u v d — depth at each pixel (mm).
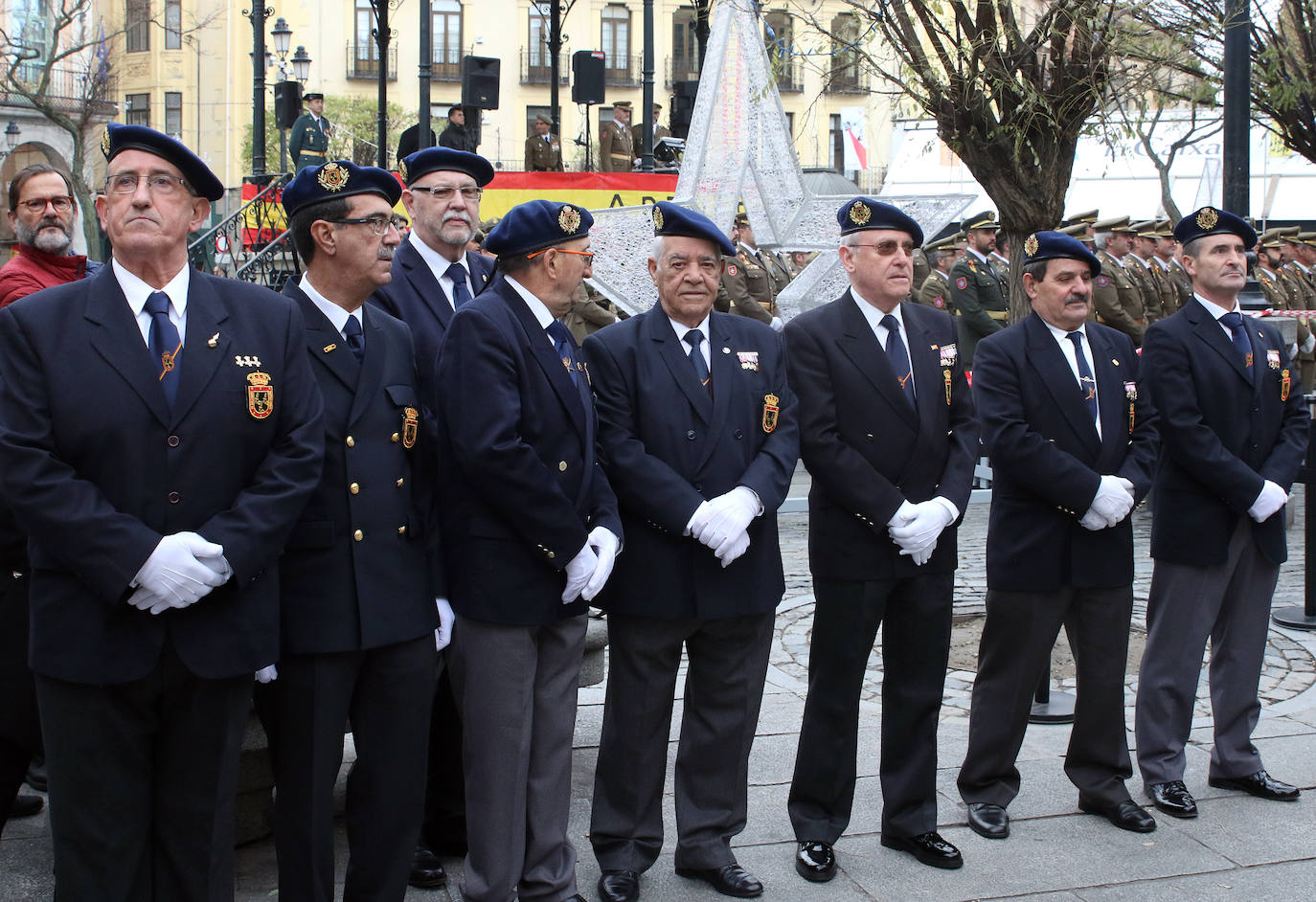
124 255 3006
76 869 2959
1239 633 4625
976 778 4379
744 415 3881
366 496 3379
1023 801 4566
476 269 4434
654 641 3832
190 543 2875
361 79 35031
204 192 3123
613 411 3846
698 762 3928
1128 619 4379
